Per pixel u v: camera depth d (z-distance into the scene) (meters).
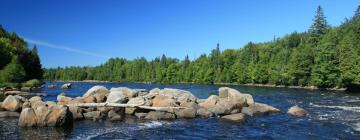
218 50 155.12
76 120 28.02
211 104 34.00
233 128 25.80
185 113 30.34
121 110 31.16
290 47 133.25
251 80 122.56
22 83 82.44
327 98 52.06
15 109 30.16
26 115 24.81
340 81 78.69
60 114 25.22
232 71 132.25
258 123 27.94
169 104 31.80
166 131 24.48
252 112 32.62
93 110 30.34
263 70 116.25
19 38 124.81
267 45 139.25
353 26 91.25
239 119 29.08
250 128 25.77
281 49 126.50
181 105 32.72
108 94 34.84
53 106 25.95
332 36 88.94
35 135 22.30
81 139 21.48
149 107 30.69
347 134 23.09
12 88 73.19
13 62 83.25
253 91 72.31
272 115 32.50
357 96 56.56
